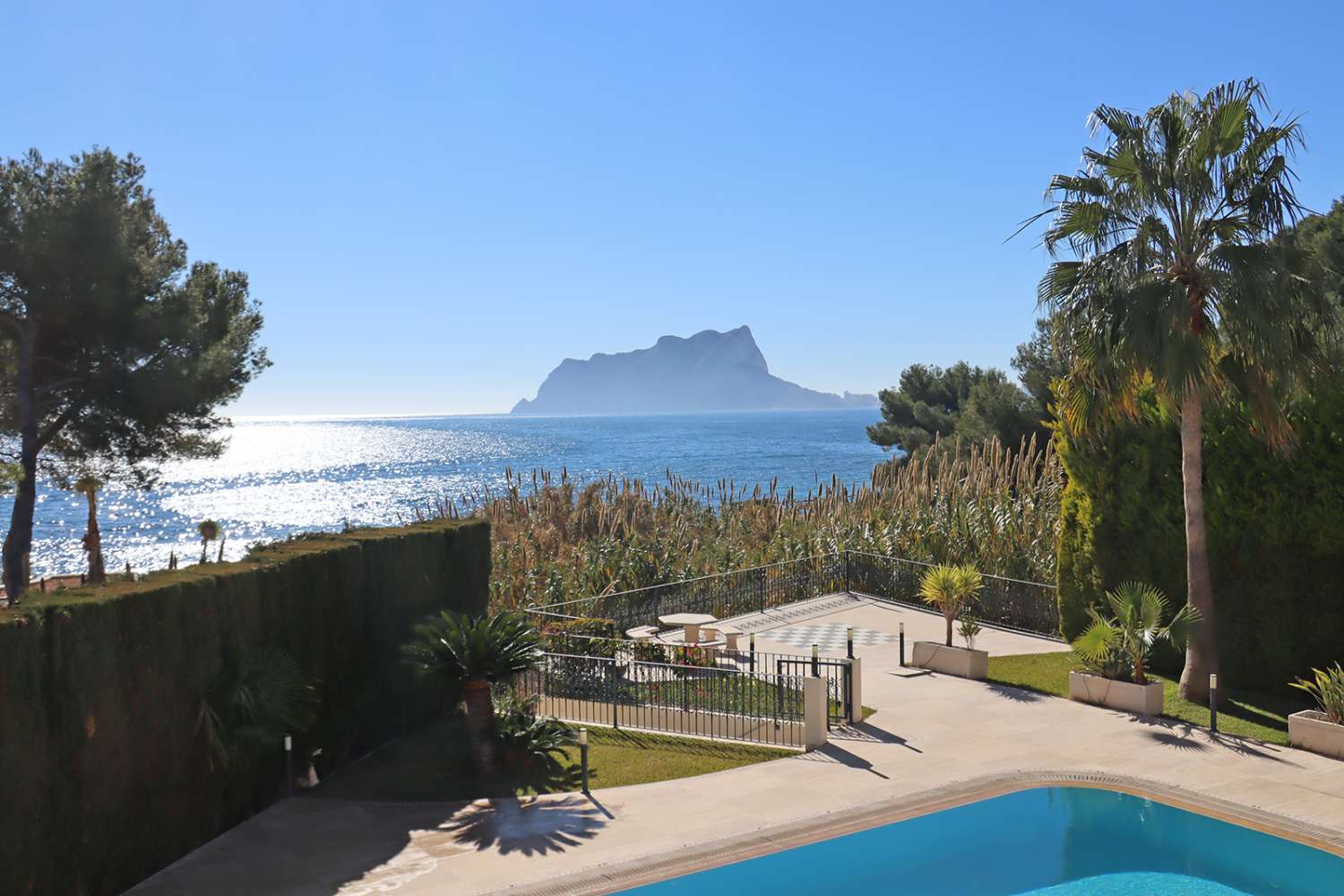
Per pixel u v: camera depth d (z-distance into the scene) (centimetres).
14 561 2197
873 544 2717
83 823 869
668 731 1484
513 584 2456
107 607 910
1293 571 1493
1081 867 946
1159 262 1491
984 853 982
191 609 1033
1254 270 1329
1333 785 1141
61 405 2373
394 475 11388
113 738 910
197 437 2520
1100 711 1496
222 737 1059
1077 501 1845
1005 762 1247
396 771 1293
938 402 5725
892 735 1384
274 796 1182
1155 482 1695
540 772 1267
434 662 1278
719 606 2467
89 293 2170
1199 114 1427
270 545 1332
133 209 2341
